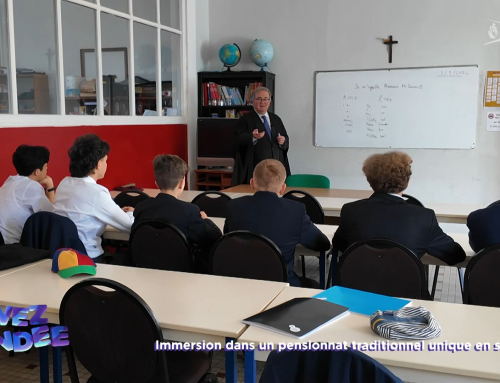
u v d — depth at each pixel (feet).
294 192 12.44
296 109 20.81
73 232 8.80
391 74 19.38
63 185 9.91
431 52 18.88
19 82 12.60
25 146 10.60
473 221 8.15
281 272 7.75
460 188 19.15
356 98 19.92
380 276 7.33
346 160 20.36
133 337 5.42
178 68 20.35
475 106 18.60
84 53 14.83
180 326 5.44
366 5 19.45
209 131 20.40
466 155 18.93
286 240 8.45
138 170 17.58
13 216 10.10
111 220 9.88
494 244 7.35
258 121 18.03
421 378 4.63
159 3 18.69
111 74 16.08
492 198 18.84
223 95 20.72
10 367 9.09
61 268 7.16
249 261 7.88
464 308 5.88
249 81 20.94
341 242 8.55
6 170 12.24
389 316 5.38
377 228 7.75
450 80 18.75
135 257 9.16
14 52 12.39
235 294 6.43
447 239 7.88
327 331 5.25
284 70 20.81
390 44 19.24
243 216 8.54
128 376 5.58
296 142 20.95
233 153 19.88
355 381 3.75
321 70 20.29
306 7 20.24
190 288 6.67
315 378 3.93
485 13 18.13
